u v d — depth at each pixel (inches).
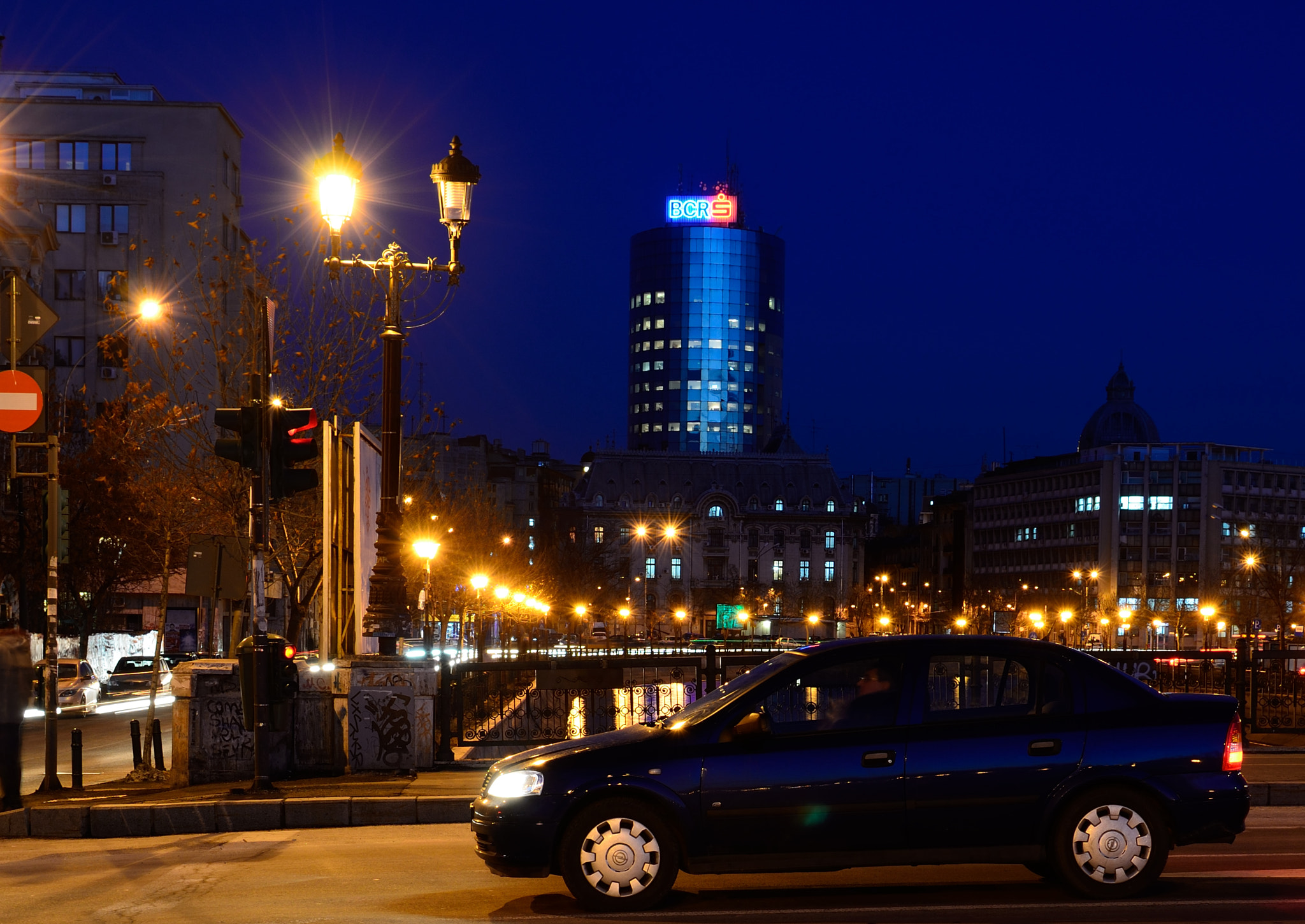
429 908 332.5
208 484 1056.2
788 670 341.4
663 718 358.0
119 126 2642.7
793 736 335.3
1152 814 333.7
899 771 332.5
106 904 345.1
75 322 2573.8
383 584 611.8
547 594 3814.0
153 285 2581.2
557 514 6894.7
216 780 567.5
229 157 2768.2
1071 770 334.3
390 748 582.6
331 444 656.4
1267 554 4399.6
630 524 6727.4
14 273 658.2
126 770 805.2
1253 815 483.5
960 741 335.3
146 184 2618.1
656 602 6692.9
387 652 602.9
